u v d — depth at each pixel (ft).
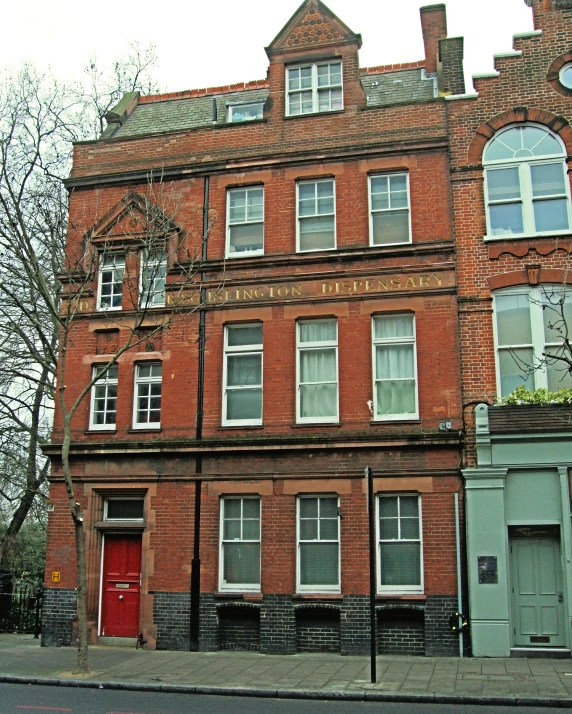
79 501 59.31
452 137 58.90
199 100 74.74
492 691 37.91
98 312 62.13
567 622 48.67
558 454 50.57
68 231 65.05
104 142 66.54
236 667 46.60
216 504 56.54
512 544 51.16
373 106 61.05
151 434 59.21
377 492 53.98
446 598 51.16
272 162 61.98
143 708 35.04
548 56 58.85
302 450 55.57
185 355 59.98
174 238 62.34
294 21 65.00
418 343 55.77
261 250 61.41
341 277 58.23
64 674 43.83
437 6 70.08
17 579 88.43
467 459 52.80
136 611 57.11
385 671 44.34
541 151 57.72
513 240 55.98
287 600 53.52
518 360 53.16
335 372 57.62
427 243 56.90
